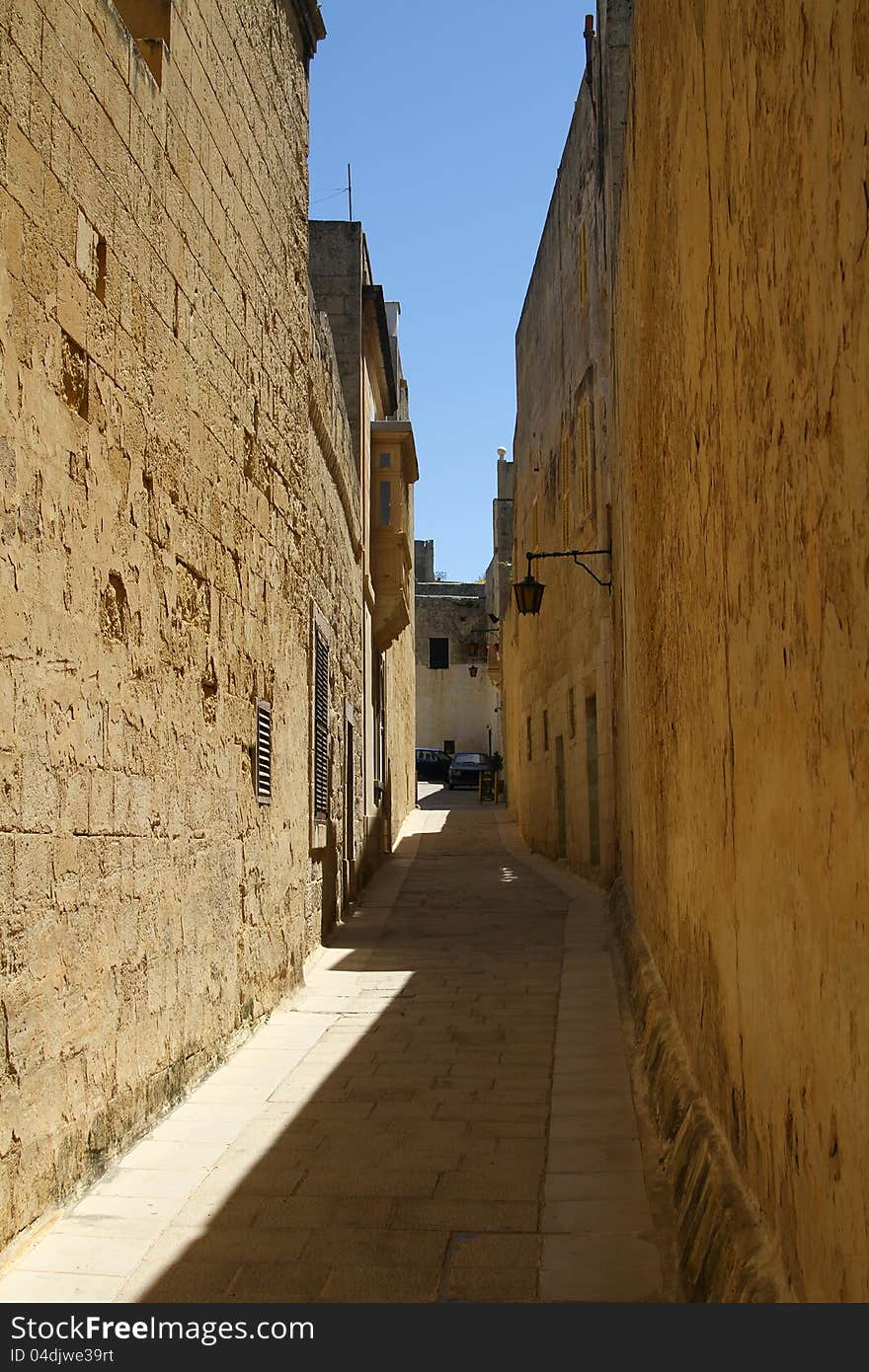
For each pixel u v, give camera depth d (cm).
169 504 602
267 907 836
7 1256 402
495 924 1297
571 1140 556
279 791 888
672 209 510
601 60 1416
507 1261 420
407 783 2983
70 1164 462
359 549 1636
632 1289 389
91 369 491
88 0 491
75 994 469
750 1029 331
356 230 1844
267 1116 598
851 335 199
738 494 333
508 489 4134
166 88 602
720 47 349
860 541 197
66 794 461
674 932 582
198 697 657
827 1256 231
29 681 427
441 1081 668
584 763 1625
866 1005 199
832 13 206
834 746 219
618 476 1146
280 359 916
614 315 1206
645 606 783
